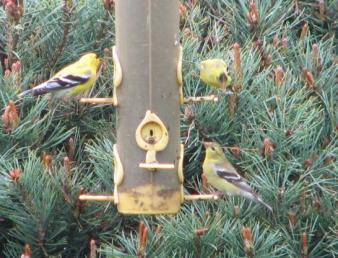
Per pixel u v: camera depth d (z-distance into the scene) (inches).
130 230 400.8
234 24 450.6
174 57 368.2
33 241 385.1
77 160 409.1
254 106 411.8
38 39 434.6
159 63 365.4
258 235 377.4
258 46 435.8
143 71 364.8
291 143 398.0
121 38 367.6
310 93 421.4
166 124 365.4
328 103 415.5
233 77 417.4
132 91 365.7
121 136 366.6
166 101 365.7
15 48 428.8
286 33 451.8
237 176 383.9
